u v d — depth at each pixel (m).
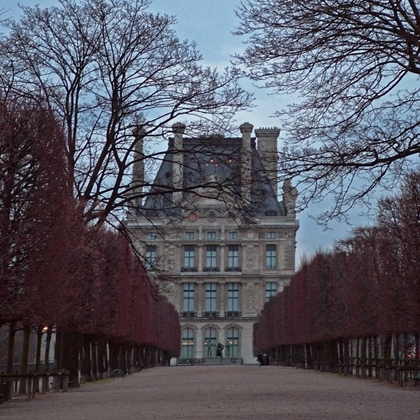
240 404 33.31
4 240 31.52
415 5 23.55
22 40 41.31
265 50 23.78
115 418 26.69
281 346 134.62
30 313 34.41
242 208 39.50
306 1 23.09
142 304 94.94
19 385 48.00
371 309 68.56
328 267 92.50
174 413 28.66
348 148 24.09
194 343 174.00
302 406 31.88
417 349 57.50
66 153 36.50
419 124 24.14
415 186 47.78
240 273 172.88
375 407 31.28
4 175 32.00
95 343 67.88
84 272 46.91
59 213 34.59
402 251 51.28
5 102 33.34
